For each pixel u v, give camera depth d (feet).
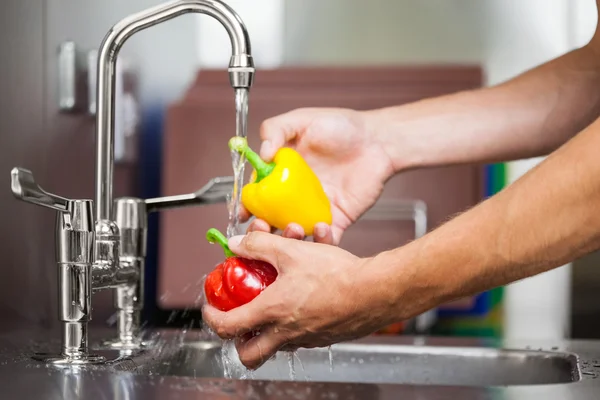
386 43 11.36
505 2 11.27
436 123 5.48
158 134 11.23
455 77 9.97
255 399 3.53
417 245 3.86
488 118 5.50
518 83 5.60
